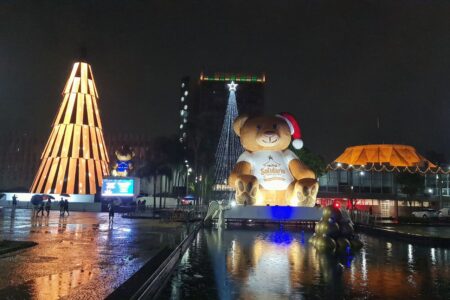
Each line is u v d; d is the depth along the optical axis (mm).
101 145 78188
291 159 33969
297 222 33031
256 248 19391
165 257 12984
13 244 17188
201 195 71125
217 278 12219
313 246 19406
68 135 74375
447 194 75875
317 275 12766
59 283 10508
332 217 18641
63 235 22797
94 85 79938
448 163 90562
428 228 35469
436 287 11258
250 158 33688
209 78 157875
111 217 32281
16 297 9016
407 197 73938
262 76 159250
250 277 12398
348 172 76562
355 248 19016
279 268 13969
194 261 15453
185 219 37906
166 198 73375
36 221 34094
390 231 25906
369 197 74125
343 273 13172
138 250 16906
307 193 31750
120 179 61562
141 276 9852
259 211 31656
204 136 72000
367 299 9914
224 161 124125
